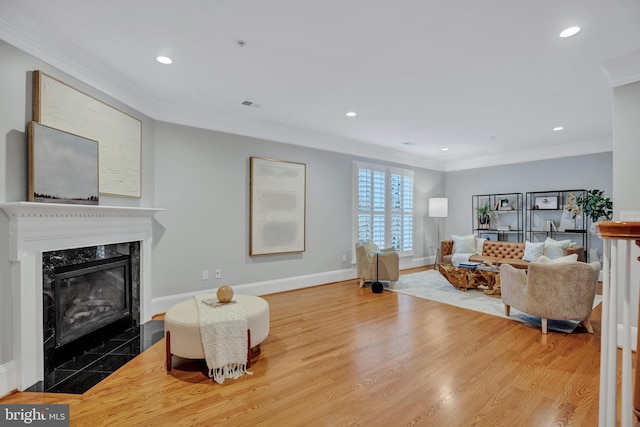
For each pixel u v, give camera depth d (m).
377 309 3.97
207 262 4.14
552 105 3.79
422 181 7.26
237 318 2.40
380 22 2.20
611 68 2.78
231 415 1.86
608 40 2.40
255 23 2.22
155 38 2.40
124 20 2.18
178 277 3.90
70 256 2.59
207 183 4.13
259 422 1.79
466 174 7.42
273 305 4.14
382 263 4.90
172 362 2.55
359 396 2.06
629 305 1.05
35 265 2.22
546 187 6.20
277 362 2.54
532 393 2.08
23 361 2.12
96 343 2.90
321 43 2.47
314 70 2.93
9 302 2.09
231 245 4.35
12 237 2.09
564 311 3.08
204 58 2.71
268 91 3.42
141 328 3.33
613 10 2.04
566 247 5.37
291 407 1.94
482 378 2.28
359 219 5.86
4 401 2.00
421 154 6.80
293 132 4.92
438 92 3.42
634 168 2.74
